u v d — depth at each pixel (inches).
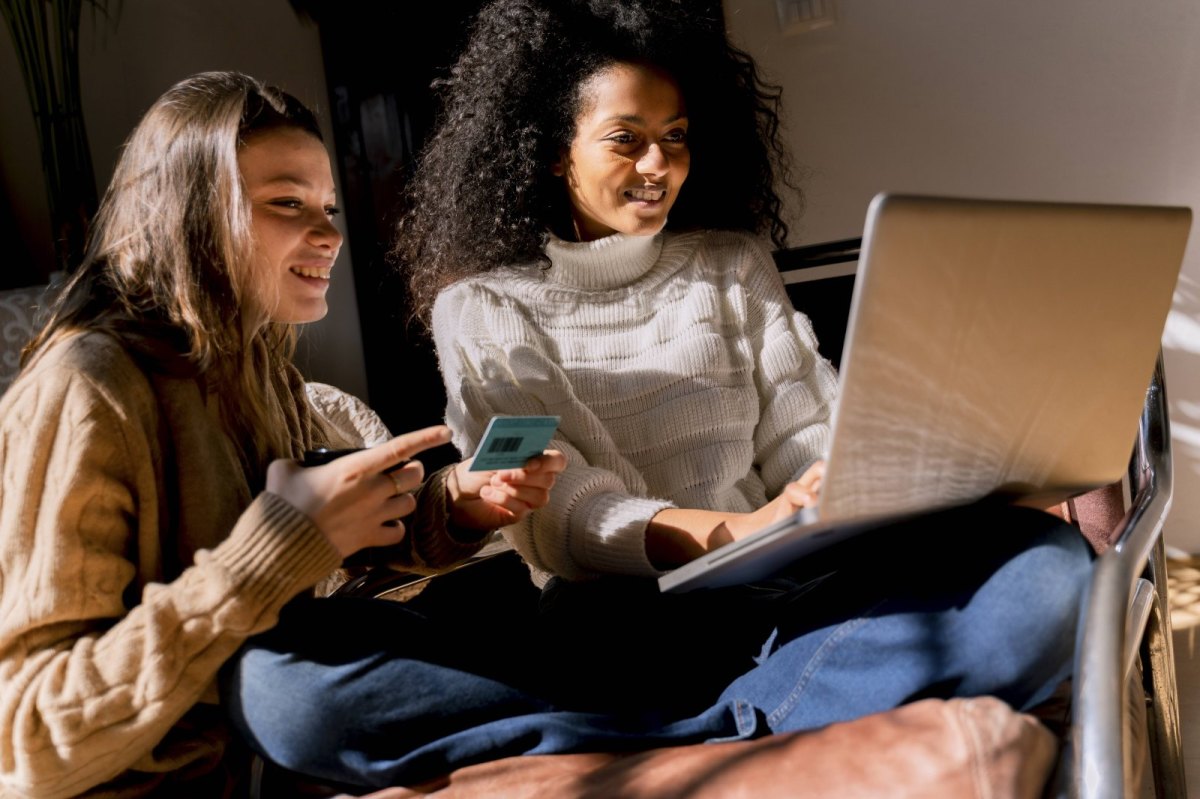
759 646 51.3
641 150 65.3
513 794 38.7
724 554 39.6
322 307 53.7
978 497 43.2
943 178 116.6
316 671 41.3
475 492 55.4
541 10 67.7
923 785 34.2
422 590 66.7
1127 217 40.3
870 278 34.4
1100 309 41.1
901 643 39.9
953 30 114.3
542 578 68.4
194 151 48.5
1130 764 35.6
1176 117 109.9
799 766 35.8
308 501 41.0
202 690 42.7
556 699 45.9
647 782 37.0
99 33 130.0
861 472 37.3
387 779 41.4
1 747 40.9
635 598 55.6
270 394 54.2
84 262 50.1
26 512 42.4
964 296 36.5
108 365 44.3
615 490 59.9
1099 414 44.2
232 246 48.4
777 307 70.7
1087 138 112.7
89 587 42.1
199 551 41.2
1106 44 110.9
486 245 70.7
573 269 68.4
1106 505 63.3
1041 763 34.6
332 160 128.3
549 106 67.4
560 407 64.1
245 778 45.4
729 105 73.4
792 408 67.9
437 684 42.1
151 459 45.1
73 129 119.0
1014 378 39.8
